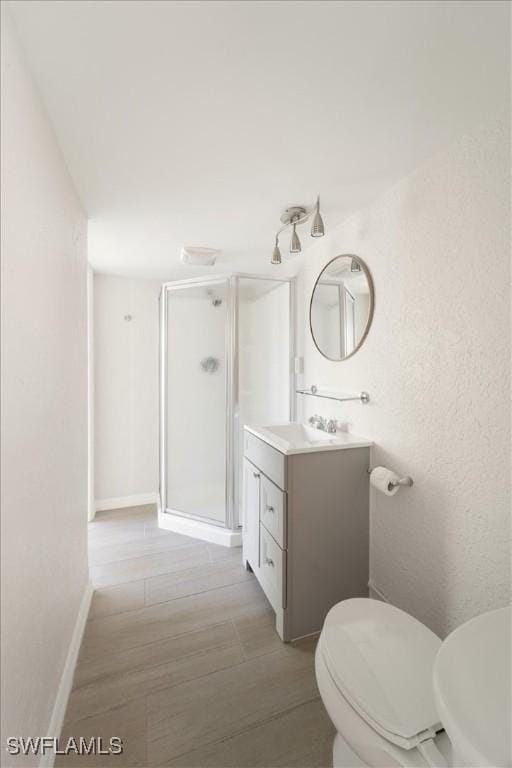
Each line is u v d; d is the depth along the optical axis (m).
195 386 2.70
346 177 1.48
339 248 1.99
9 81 0.78
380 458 1.63
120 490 3.21
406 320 1.47
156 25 0.80
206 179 1.50
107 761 1.06
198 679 1.34
